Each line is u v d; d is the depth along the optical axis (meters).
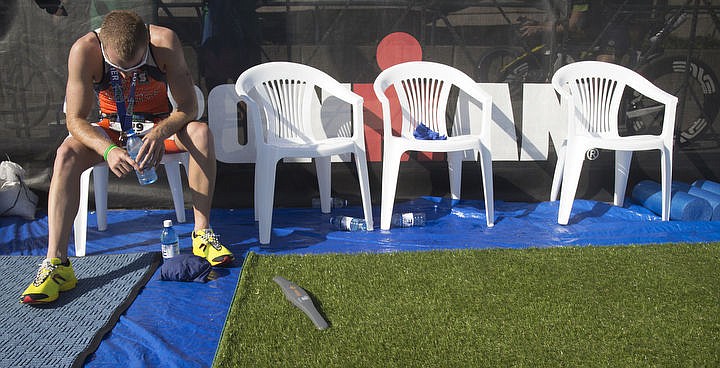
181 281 2.94
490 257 3.16
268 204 3.48
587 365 2.10
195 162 3.18
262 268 3.01
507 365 2.10
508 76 4.24
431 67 4.03
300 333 2.33
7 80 3.99
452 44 4.17
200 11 4.00
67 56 3.98
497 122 4.29
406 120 4.06
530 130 4.32
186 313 2.60
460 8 4.13
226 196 4.27
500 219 3.98
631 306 2.55
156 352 2.28
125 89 3.04
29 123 4.05
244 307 2.56
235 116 4.16
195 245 3.20
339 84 3.83
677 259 3.11
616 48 4.23
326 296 2.67
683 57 4.26
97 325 2.46
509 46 4.20
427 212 4.16
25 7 3.92
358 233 3.70
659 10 4.18
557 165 4.30
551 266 3.02
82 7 3.93
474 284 2.79
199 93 4.09
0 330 2.43
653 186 4.19
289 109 3.93
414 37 4.15
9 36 3.94
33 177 4.11
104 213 3.77
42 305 2.65
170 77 3.08
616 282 2.80
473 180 4.40
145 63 2.98
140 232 3.74
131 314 2.59
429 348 2.21
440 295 2.67
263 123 4.17
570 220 3.96
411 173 4.37
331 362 2.12
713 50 4.25
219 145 4.18
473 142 3.73
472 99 4.25
